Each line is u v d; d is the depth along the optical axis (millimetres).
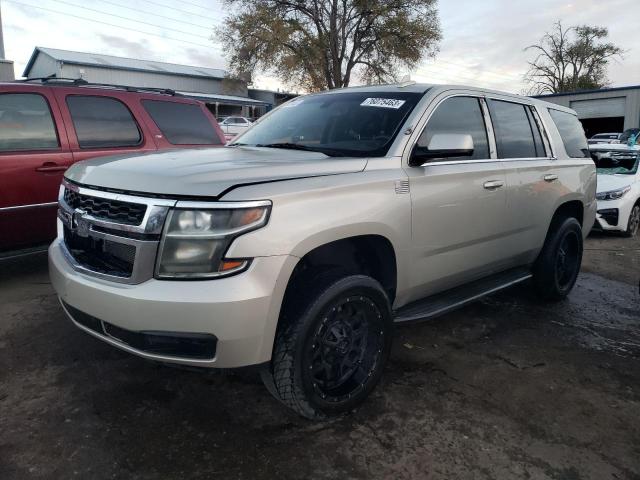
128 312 2248
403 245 2979
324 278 2590
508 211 3848
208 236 2207
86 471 2305
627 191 8195
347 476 2336
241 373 2371
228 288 2191
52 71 37844
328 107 3727
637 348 3861
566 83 54188
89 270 2490
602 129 35938
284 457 2445
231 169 2469
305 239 2395
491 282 4016
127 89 5633
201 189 2256
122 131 5367
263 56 33094
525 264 4395
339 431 2664
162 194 2295
